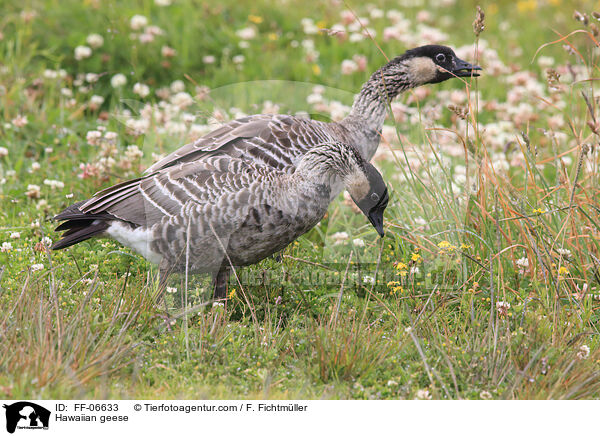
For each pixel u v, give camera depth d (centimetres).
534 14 2350
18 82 1531
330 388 760
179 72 1666
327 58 1805
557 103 1534
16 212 1162
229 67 1689
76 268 977
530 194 1108
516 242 1044
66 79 1619
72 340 772
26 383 692
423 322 885
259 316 960
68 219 947
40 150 1377
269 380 751
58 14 1777
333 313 877
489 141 1396
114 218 943
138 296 884
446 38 1938
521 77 1641
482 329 894
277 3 2066
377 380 788
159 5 1875
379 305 959
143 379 762
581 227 1027
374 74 1270
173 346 815
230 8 1983
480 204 1036
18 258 981
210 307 938
